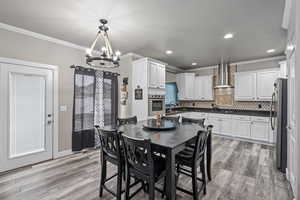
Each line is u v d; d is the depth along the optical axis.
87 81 3.72
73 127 3.50
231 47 3.67
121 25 2.59
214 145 4.17
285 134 2.63
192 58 4.68
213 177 2.49
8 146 2.70
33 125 3.01
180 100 6.21
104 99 4.06
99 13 2.23
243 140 4.61
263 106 4.78
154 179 1.57
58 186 2.22
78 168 2.80
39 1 1.96
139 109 4.09
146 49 3.86
